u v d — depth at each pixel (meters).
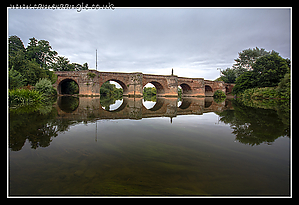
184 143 5.08
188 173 3.29
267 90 35.03
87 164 3.60
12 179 3.02
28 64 29.05
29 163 3.62
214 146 4.82
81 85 40.59
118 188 2.82
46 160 3.77
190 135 6.04
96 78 41.12
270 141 5.30
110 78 44.25
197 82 58.72
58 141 5.16
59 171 3.31
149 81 49.22
